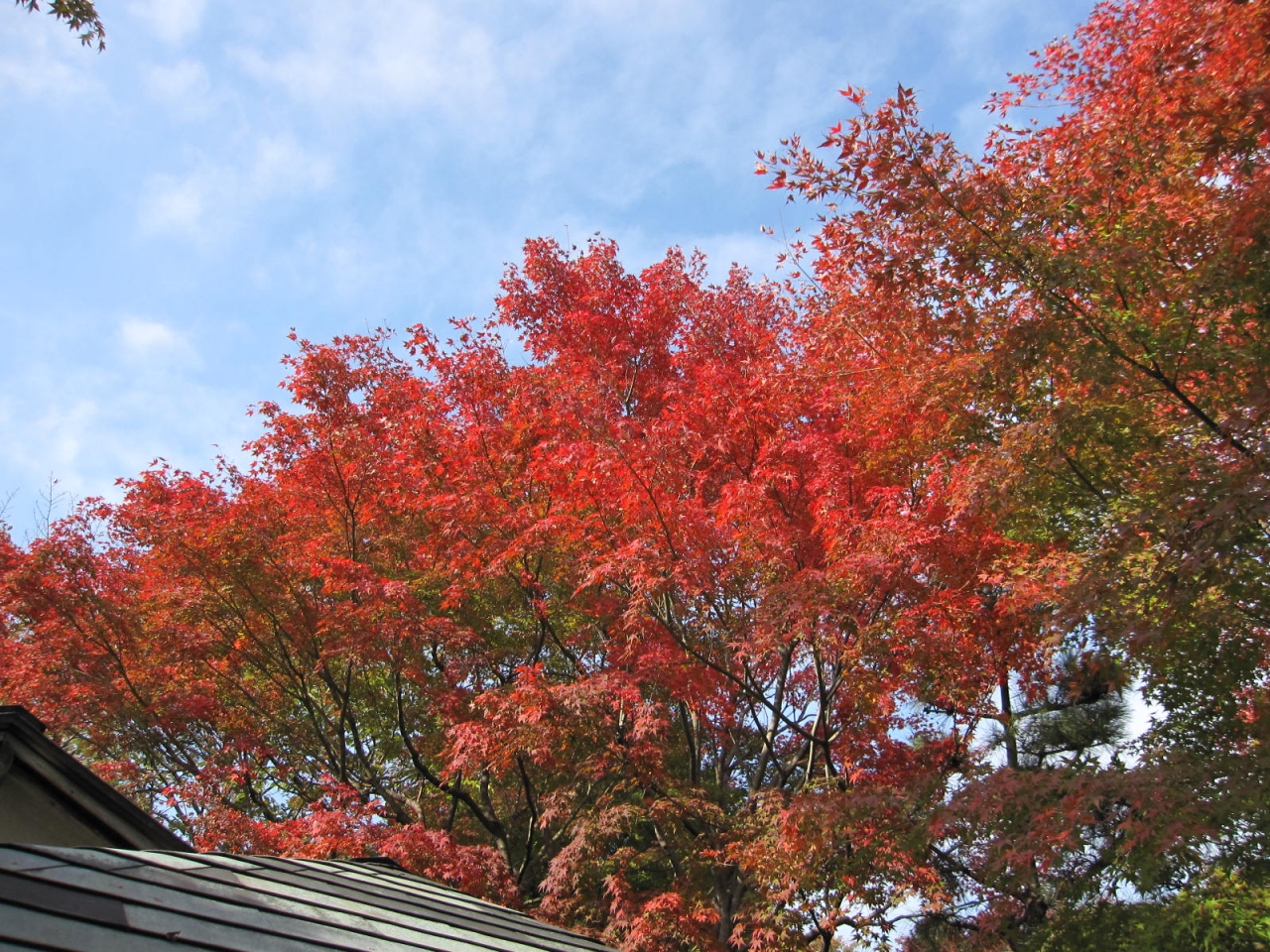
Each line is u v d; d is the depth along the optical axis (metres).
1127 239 9.31
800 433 13.98
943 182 9.69
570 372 19.05
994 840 9.13
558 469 14.88
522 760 16.05
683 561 12.48
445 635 15.74
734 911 14.00
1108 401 9.66
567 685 13.49
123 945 3.72
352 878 6.71
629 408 19.66
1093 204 9.92
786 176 10.07
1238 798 7.53
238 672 18.48
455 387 18.25
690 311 19.58
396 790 19.52
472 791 19.33
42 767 6.39
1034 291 9.70
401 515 17.98
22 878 3.96
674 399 18.58
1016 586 10.11
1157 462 9.48
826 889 11.90
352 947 4.92
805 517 13.44
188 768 16.83
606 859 14.63
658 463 12.71
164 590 16.58
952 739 12.73
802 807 10.41
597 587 15.38
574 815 15.53
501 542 16.00
